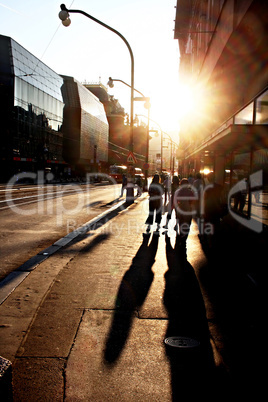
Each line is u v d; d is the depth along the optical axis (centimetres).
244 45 947
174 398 274
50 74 6506
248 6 738
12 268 634
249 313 440
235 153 1119
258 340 369
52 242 877
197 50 2172
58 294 494
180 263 686
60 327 391
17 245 831
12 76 4797
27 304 450
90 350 343
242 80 1162
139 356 334
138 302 473
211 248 836
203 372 309
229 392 282
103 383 291
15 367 310
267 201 732
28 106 5375
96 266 646
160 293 510
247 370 313
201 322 413
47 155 6206
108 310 442
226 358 333
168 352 343
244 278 588
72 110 7488
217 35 1131
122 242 881
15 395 273
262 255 752
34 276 571
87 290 514
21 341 353
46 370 307
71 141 7538
